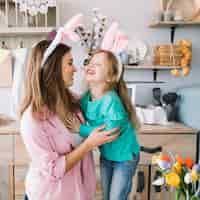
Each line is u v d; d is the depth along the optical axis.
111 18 2.62
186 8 2.61
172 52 2.49
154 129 2.22
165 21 2.47
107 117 1.31
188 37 2.66
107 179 1.54
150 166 2.24
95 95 1.41
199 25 2.62
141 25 2.64
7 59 2.42
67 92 1.34
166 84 2.68
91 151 1.41
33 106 1.22
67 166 1.22
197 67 2.67
